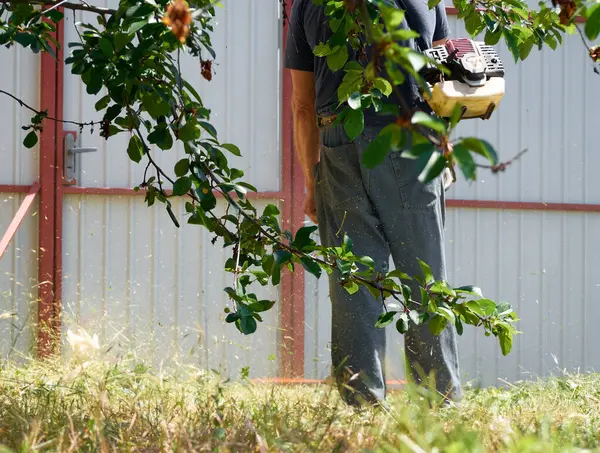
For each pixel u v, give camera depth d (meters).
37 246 9.29
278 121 9.87
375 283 4.36
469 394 5.58
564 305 10.53
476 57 4.89
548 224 10.53
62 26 9.33
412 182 5.20
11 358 8.99
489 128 10.43
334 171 5.30
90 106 9.42
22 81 9.30
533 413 4.72
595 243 10.62
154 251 9.54
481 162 10.18
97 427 3.27
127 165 9.52
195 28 4.11
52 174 9.33
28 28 4.65
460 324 4.32
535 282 10.47
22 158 9.31
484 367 10.27
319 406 4.22
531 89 10.52
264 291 9.70
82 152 9.39
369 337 5.19
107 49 3.97
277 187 9.84
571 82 10.59
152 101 4.04
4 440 3.55
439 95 4.85
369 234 5.28
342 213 5.29
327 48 4.19
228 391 5.02
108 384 5.11
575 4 2.79
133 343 8.90
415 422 3.71
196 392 4.93
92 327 9.21
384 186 5.18
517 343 10.41
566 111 10.59
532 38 4.94
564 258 10.55
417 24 5.21
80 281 9.37
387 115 5.15
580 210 10.57
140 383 5.26
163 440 3.38
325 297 9.82
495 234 10.40
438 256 5.29
